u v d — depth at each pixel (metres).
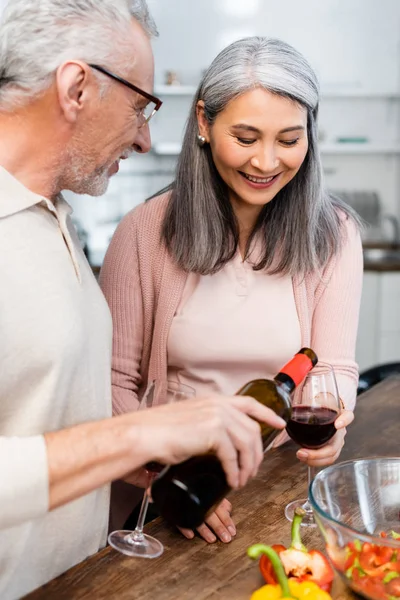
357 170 5.06
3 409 1.09
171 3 4.80
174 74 4.80
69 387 1.13
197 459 0.93
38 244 1.10
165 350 1.62
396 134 5.03
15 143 1.08
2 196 1.07
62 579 1.05
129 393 1.61
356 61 4.89
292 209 1.57
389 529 1.13
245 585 1.04
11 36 1.03
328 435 1.25
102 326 1.22
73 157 1.11
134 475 1.38
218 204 1.54
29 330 1.06
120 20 1.06
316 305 1.68
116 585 1.04
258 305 1.59
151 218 1.62
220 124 1.38
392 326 4.36
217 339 1.58
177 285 1.59
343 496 1.14
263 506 1.28
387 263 4.35
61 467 0.88
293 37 4.86
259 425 0.99
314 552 1.01
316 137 1.52
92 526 1.25
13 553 1.12
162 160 4.93
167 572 1.07
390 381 2.03
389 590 0.95
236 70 1.34
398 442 1.59
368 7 4.82
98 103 1.07
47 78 1.04
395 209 5.10
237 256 1.60
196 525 0.93
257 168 1.38
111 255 1.65
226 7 4.81
